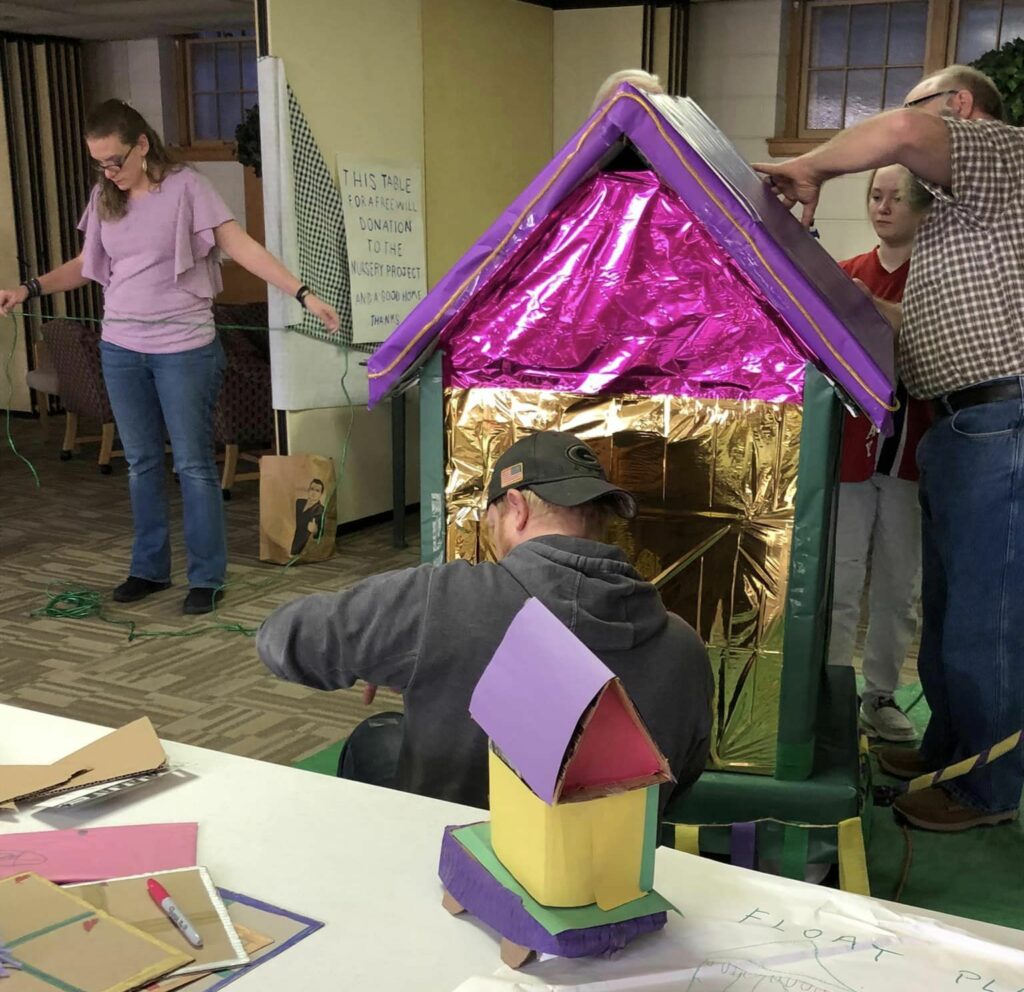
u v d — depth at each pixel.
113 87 7.11
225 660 3.25
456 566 1.38
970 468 2.12
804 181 2.06
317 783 1.21
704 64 5.37
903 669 3.24
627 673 1.35
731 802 2.02
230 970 0.88
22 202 6.85
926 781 2.25
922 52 5.07
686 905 0.98
